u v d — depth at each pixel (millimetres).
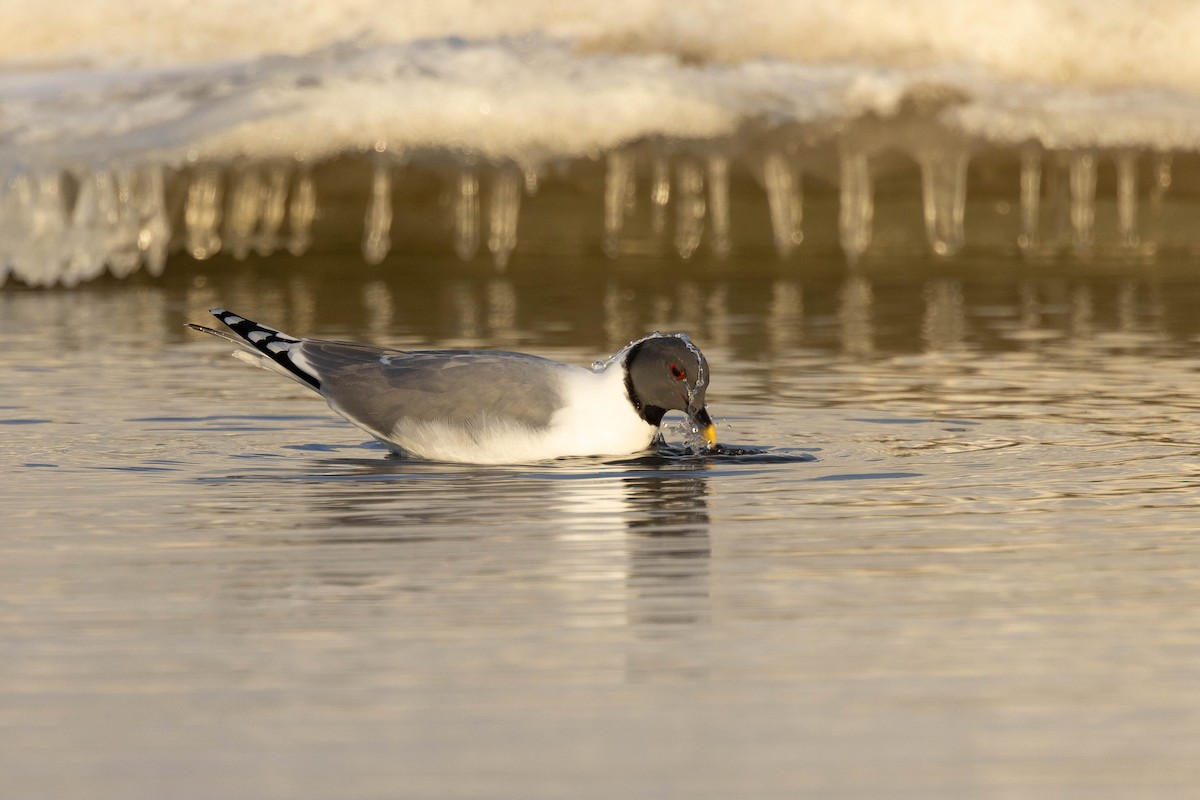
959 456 11945
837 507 10297
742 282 23562
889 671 7191
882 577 8672
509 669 7215
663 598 8281
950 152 24719
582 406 11711
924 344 17844
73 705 6801
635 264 25203
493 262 25312
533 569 8828
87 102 23891
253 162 23750
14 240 23516
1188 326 19219
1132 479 11125
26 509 10289
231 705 6797
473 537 9523
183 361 16656
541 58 24406
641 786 6023
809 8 24766
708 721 6617
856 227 24938
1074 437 12672
